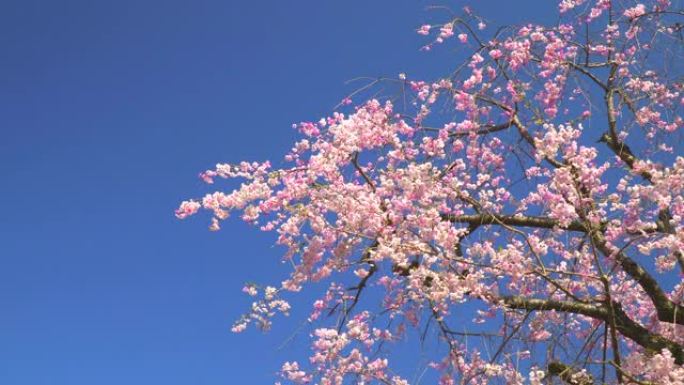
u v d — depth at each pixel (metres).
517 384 5.89
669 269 6.25
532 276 6.78
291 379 7.11
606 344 6.58
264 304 6.66
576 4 7.91
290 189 6.54
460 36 7.36
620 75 7.98
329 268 6.50
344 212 6.34
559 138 5.94
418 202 6.09
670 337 7.02
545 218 7.09
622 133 7.83
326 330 6.80
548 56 7.70
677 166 5.50
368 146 7.00
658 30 7.52
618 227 6.62
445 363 6.87
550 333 6.84
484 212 6.39
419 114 7.43
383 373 6.87
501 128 7.61
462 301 5.98
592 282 6.68
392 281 7.00
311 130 7.32
